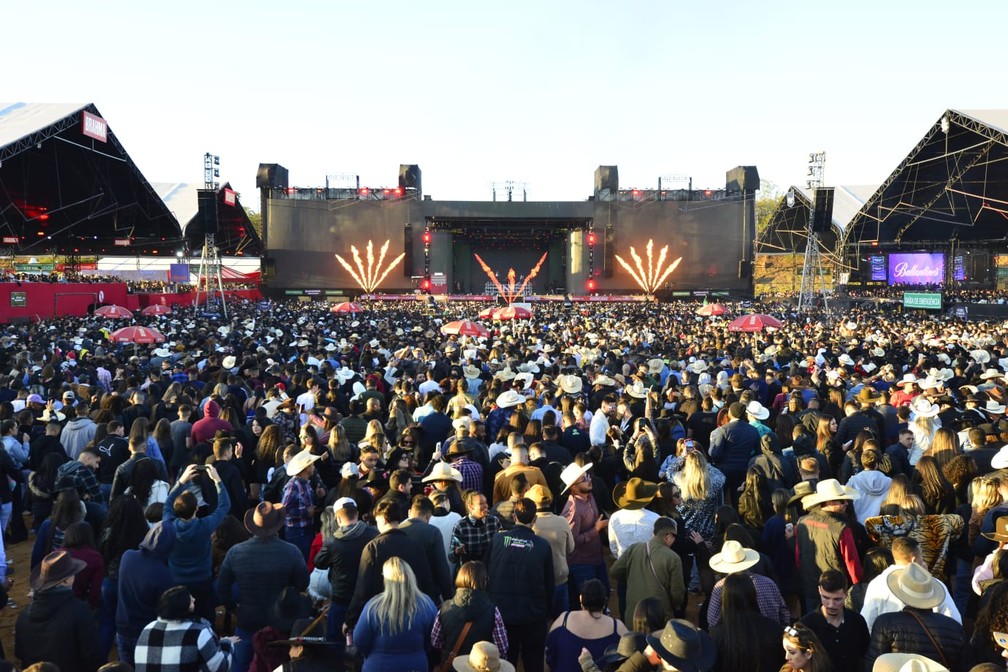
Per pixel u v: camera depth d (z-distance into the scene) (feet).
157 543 20.94
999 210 179.83
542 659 21.13
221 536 24.43
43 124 120.57
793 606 23.58
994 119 133.90
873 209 188.75
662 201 220.23
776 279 358.64
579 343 80.43
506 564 20.98
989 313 157.07
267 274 218.18
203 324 108.58
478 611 17.83
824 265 259.39
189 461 34.83
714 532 26.07
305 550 26.61
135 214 182.80
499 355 64.85
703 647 15.66
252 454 35.12
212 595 22.68
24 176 156.35
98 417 35.86
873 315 160.04
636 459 31.35
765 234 228.02
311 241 218.18
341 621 21.26
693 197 220.84
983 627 16.19
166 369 57.93
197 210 197.77
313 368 59.52
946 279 210.59
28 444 37.47
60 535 23.81
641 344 79.41
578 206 220.64
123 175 160.04
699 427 39.22
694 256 220.43
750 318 81.05
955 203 183.32
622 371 57.31
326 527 23.62
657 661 15.01
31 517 42.88
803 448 29.35
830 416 35.68
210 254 184.55
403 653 17.29
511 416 35.60
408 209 219.20
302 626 17.44
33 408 40.27
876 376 55.26
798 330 100.63
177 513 22.22
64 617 17.97
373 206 219.00
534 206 219.61
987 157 155.02
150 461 27.30
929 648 16.05
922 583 16.65
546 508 23.35
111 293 160.76
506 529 22.44
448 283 229.66
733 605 17.12
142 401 43.32
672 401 44.83
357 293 219.82
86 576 21.74
